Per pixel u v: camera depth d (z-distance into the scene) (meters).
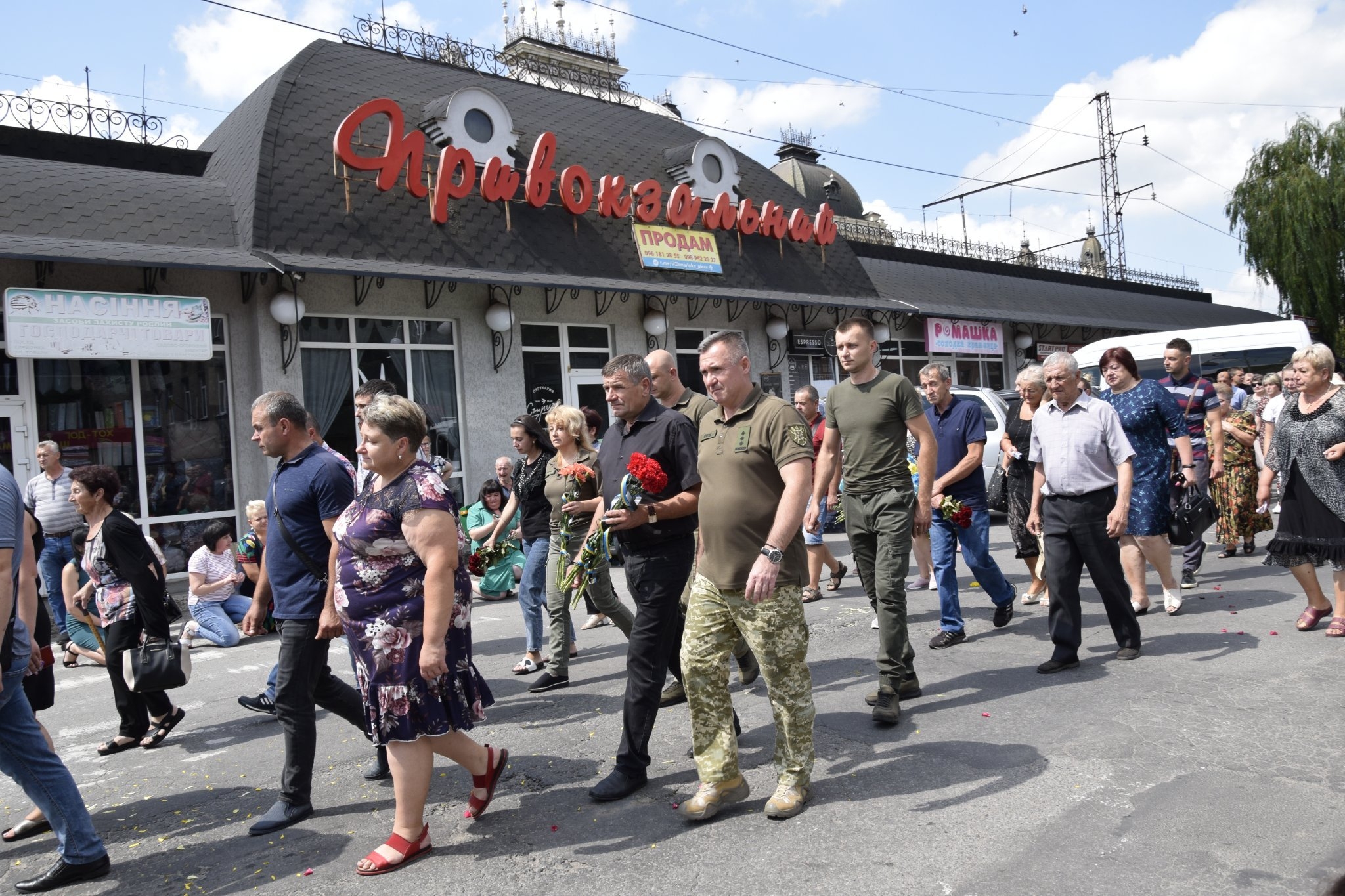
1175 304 32.41
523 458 6.52
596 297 14.95
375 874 3.42
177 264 9.95
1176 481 6.89
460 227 13.34
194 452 11.11
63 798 3.56
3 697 3.42
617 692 5.77
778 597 3.60
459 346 13.41
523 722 5.25
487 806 3.94
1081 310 26.45
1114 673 5.27
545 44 31.11
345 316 12.33
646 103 24.33
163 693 5.45
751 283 17.08
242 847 3.81
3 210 9.91
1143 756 4.00
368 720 3.51
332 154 12.58
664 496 4.07
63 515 8.72
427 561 3.40
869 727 4.67
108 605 5.34
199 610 8.01
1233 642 5.74
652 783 4.13
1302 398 5.86
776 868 3.22
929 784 3.87
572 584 4.48
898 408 5.00
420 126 13.83
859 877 3.11
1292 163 28.36
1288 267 27.75
